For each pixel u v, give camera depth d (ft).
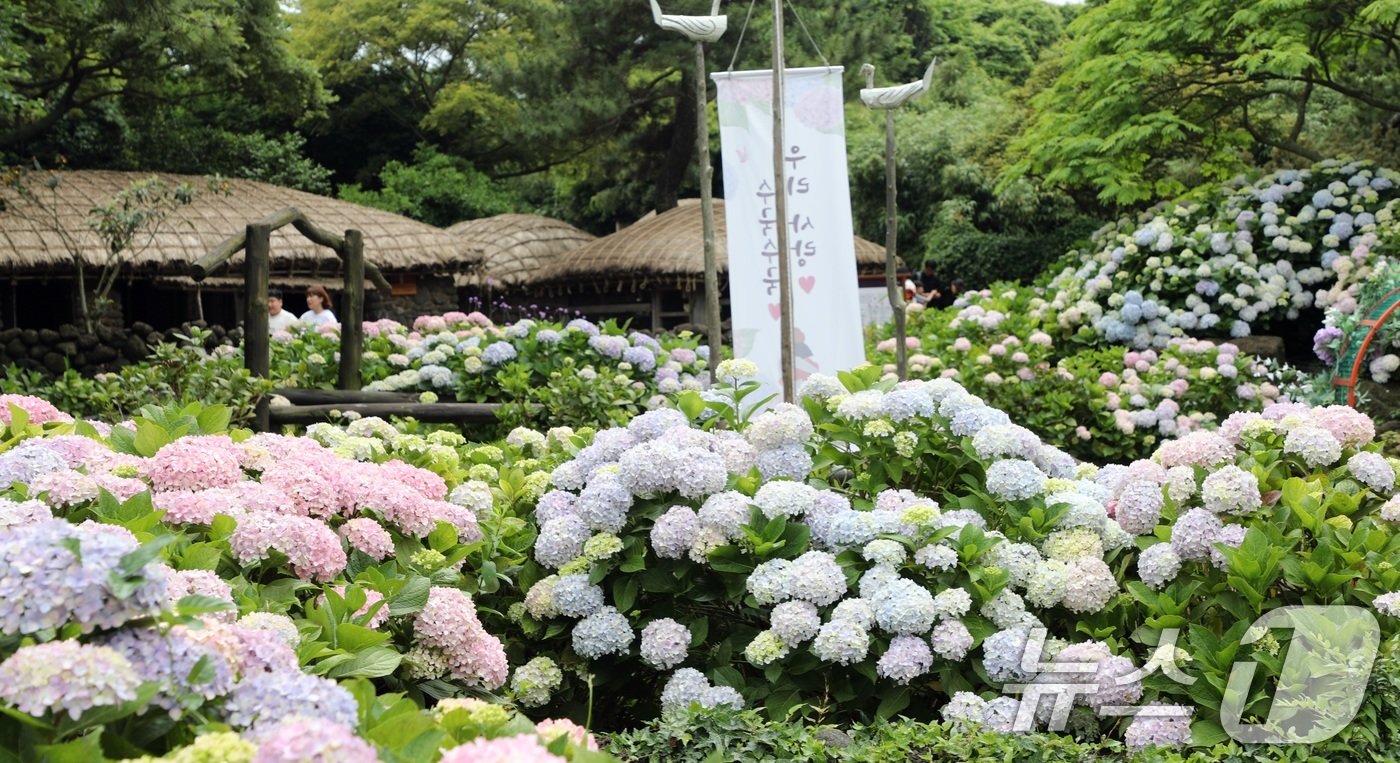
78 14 58.80
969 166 86.94
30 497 9.09
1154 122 43.39
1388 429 26.58
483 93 96.32
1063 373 30.89
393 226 58.90
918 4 119.75
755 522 11.93
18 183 46.16
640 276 63.26
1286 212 39.60
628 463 12.05
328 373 27.22
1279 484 12.64
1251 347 36.09
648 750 10.00
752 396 21.94
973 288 80.18
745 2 71.26
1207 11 41.45
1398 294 28.02
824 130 22.07
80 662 5.24
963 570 11.62
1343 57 48.55
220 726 5.40
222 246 21.50
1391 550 11.37
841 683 11.30
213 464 10.12
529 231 76.07
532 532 13.17
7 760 5.27
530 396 24.70
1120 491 13.21
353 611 8.89
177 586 7.07
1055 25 136.46
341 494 10.64
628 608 11.93
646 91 77.36
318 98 77.82
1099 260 39.32
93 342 31.83
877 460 14.34
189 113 87.71
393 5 99.19
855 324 22.16
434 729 5.86
